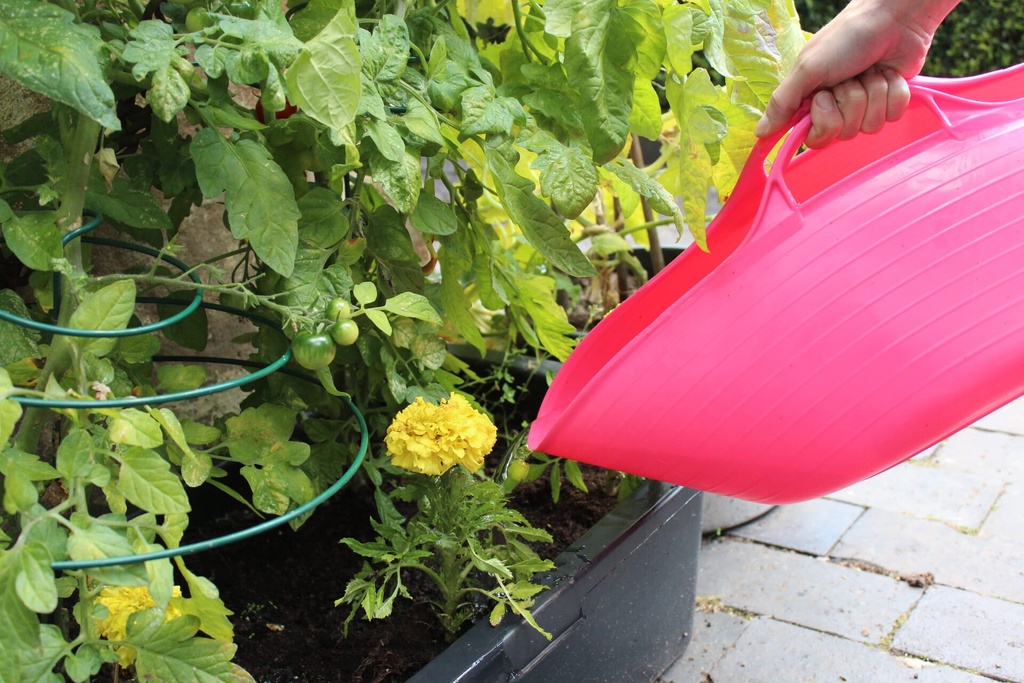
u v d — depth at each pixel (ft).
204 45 2.27
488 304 4.08
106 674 3.20
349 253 3.21
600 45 2.77
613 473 4.48
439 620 3.58
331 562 4.06
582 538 3.65
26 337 2.64
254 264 3.72
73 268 2.44
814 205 2.59
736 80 3.37
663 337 2.63
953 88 2.87
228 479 4.31
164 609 2.31
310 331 2.57
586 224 5.57
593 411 2.76
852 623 4.66
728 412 2.62
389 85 2.68
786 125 2.84
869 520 5.59
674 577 4.15
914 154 2.56
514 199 2.96
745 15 3.23
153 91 2.14
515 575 3.32
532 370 5.08
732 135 3.52
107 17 2.91
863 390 2.51
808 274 2.52
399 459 2.99
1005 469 6.05
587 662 3.59
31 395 2.23
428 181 3.46
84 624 2.23
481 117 2.84
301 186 3.47
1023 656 4.31
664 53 2.96
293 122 2.92
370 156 2.80
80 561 2.00
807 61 2.72
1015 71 2.89
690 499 4.10
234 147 2.61
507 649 3.07
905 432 2.57
